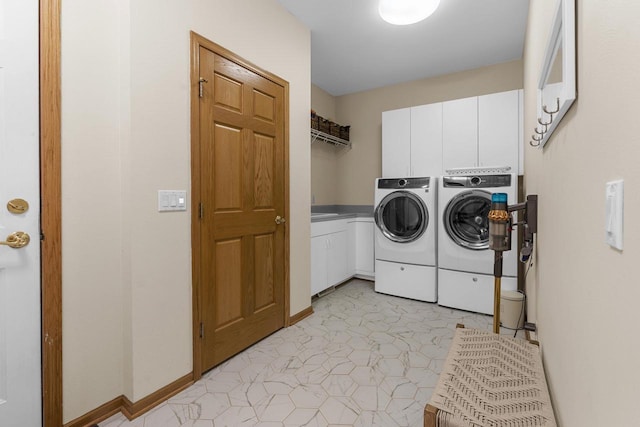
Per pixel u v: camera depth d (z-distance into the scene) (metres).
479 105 3.01
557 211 1.13
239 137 2.03
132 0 1.44
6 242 1.19
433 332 2.40
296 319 2.58
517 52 3.11
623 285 0.53
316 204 3.98
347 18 2.54
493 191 2.72
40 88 1.26
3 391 1.22
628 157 0.51
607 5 0.61
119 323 1.52
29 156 1.25
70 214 1.35
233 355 2.02
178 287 1.67
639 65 0.47
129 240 1.47
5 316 1.21
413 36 2.81
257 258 2.20
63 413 1.35
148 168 1.52
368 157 4.15
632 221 0.49
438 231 3.03
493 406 0.93
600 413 0.64
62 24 1.31
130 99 1.44
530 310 2.21
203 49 1.77
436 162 3.23
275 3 2.31
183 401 1.58
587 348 0.74
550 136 1.26
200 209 1.77
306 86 2.64
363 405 1.55
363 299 3.20
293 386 1.71
